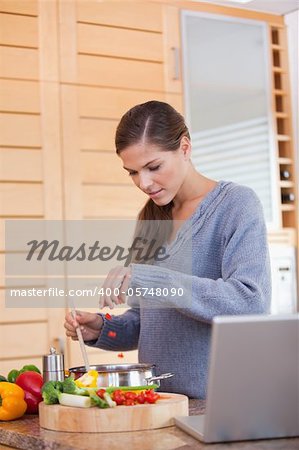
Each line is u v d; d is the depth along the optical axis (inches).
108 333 94.0
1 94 136.9
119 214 144.7
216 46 154.9
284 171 163.0
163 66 150.2
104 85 144.8
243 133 157.2
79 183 142.0
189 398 89.4
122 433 67.9
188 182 91.7
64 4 141.7
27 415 82.4
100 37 144.7
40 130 139.5
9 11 137.6
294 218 162.9
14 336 136.7
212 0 154.4
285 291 157.4
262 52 159.6
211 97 154.1
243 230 85.4
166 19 150.4
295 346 57.7
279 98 164.4
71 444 64.2
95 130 143.8
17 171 137.8
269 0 154.7
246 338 56.7
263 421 60.4
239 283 80.9
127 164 87.3
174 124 87.0
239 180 156.1
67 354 139.6
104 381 75.3
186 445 61.2
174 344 89.6
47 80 140.1
